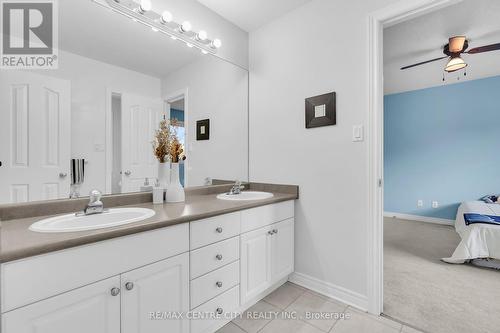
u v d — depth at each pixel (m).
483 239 2.35
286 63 2.09
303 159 1.98
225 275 1.43
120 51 1.55
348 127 1.73
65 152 1.32
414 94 4.44
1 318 0.72
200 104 2.00
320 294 1.87
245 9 2.04
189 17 1.88
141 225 1.02
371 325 1.51
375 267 1.61
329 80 1.82
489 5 2.05
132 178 1.59
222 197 1.89
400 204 4.61
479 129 3.88
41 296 0.79
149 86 1.69
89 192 1.40
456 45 2.57
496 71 3.58
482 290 1.95
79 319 0.87
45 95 1.26
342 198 1.76
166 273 1.14
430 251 2.86
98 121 1.45
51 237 0.85
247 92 2.37
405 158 4.55
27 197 1.20
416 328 1.48
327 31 1.83
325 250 1.86
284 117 2.10
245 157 2.35
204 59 2.02
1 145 1.13
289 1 1.93
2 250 0.72
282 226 1.89
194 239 1.26
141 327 1.05
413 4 1.45
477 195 3.91
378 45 1.60
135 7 1.55
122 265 0.98
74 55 1.36
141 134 1.64
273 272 1.80
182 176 1.92
